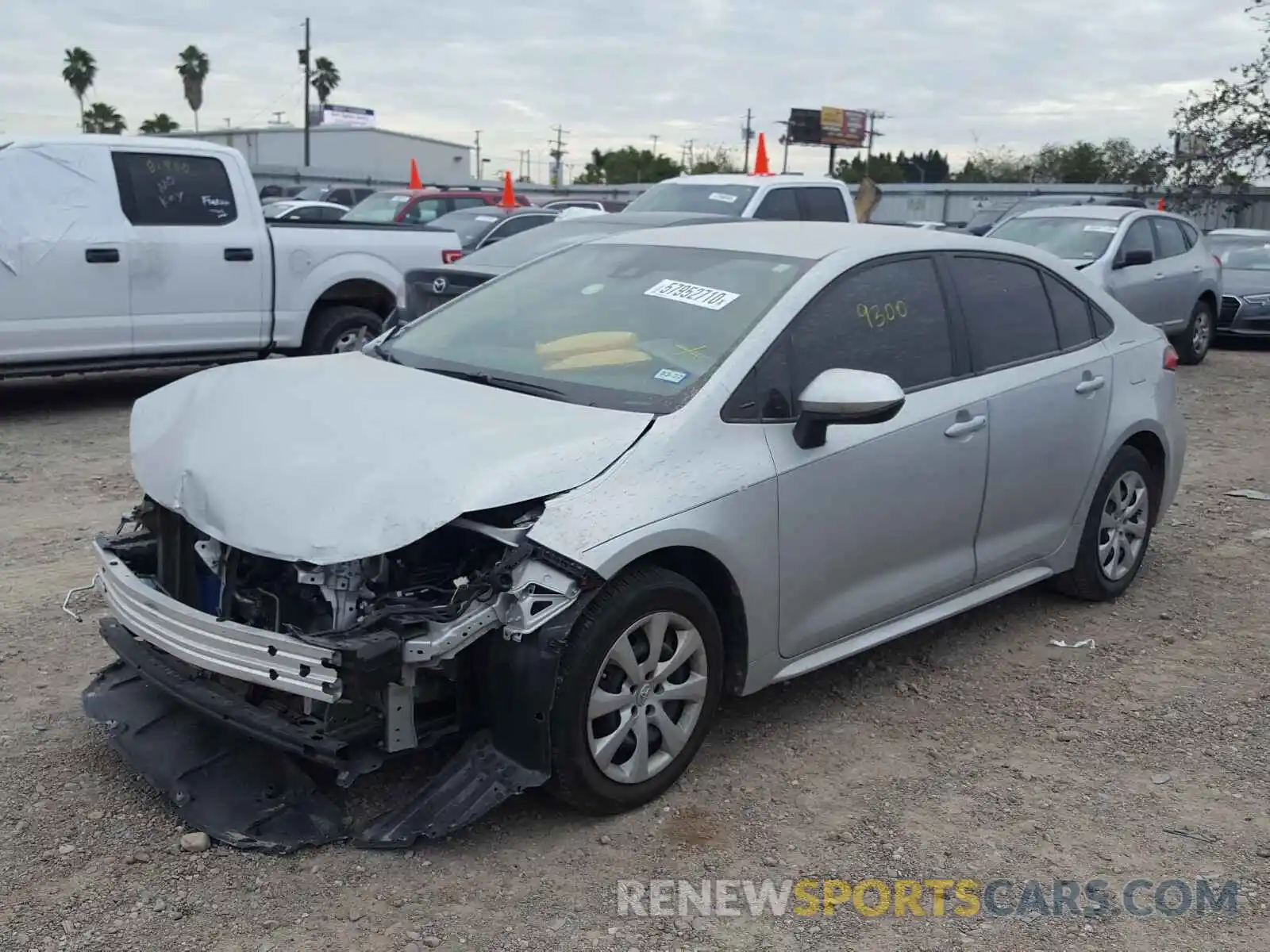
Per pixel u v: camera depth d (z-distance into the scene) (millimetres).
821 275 4332
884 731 4383
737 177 12188
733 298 4305
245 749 3715
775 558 3961
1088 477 5426
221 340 9984
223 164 9875
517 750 3469
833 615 4273
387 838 3408
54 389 10961
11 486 7320
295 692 3219
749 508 3832
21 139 8977
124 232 9312
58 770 3885
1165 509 6078
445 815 3410
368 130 73438
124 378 11688
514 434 3600
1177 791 4004
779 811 3797
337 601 3322
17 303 8836
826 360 4215
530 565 3361
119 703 3980
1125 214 13641
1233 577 6281
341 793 3732
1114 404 5520
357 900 3256
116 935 3074
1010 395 4887
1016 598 5887
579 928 3176
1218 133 27703
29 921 3113
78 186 9141
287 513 3369
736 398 3918
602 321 4430
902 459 4367
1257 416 11055
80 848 3447
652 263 4750
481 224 15500
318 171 41312
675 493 3639
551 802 3803
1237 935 3236
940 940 3184
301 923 3150
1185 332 14289
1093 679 4930
